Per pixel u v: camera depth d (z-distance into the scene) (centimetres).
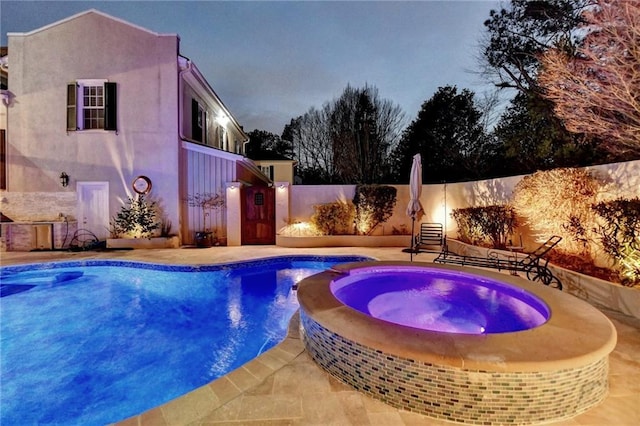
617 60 530
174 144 1152
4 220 1102
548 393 238
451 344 256
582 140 847
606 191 591
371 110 2175
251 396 264
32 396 349
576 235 642
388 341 262
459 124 1752
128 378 386
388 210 1213
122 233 1114
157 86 1147
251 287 757
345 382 287
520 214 809
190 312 608
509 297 463
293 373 304
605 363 269
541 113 1021
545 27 1023
